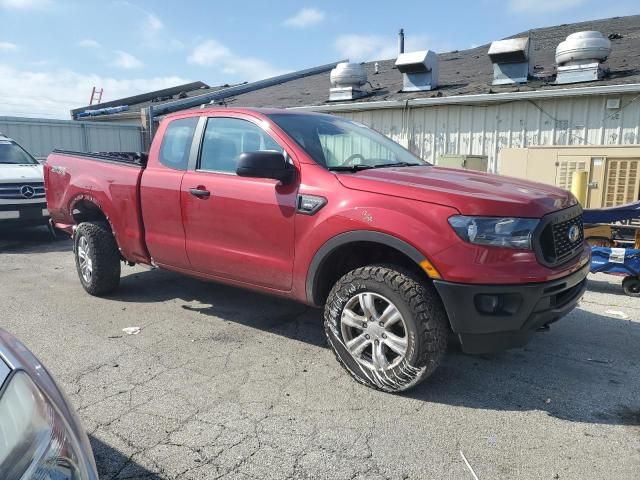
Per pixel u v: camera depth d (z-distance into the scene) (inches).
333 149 163.2
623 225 241.4
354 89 480.1
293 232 146.5
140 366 150.4
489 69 495.2
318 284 145.7
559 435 115.8
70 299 216.7
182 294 222.7
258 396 133.0
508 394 134.4
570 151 286.5
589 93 346.0
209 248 169.2
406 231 125.2
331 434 116.0
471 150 412.5
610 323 187.2
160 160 188.5
